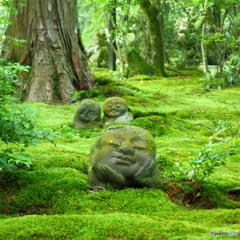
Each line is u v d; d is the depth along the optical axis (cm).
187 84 1395
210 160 361
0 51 971
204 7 977
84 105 689
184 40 2180
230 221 288
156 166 369
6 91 390
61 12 996
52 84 963
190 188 359
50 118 759
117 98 719
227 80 1297
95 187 361
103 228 258
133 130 366
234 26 1216
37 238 251
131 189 351
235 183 397
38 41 972
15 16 960
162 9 1875
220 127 637
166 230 260
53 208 329
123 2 1343
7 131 343
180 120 754
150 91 1149
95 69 1822
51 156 459
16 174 387
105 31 1930
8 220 273
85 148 550
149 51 1944
